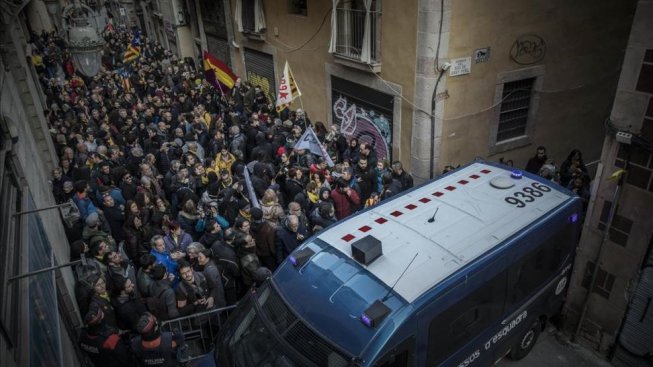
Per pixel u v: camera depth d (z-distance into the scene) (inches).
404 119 375.9
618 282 213.3
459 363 184.2
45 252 183.6
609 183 207.8
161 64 809.5
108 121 482.6
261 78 635.5
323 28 453.7
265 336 168.1
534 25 360.8
